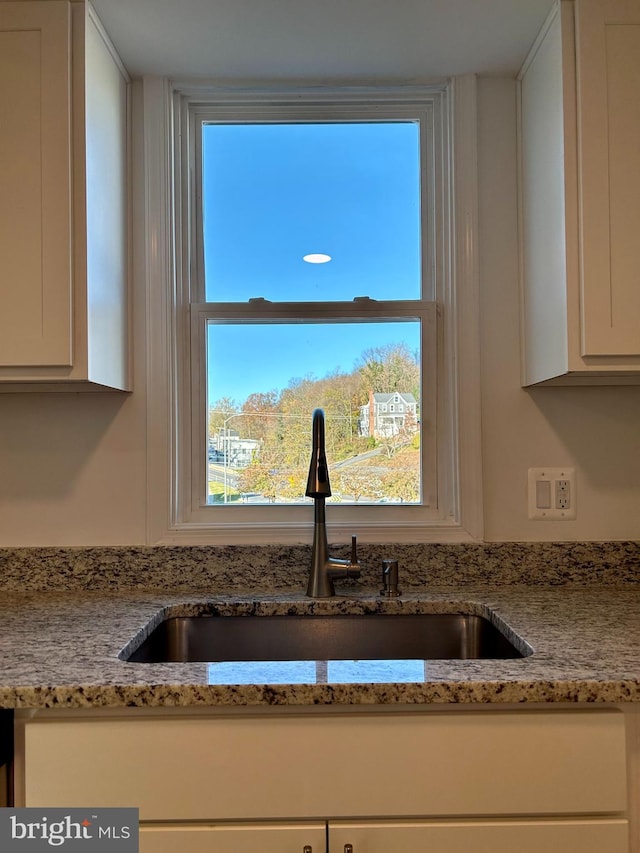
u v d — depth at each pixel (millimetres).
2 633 985
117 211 1290
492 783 771
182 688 751
